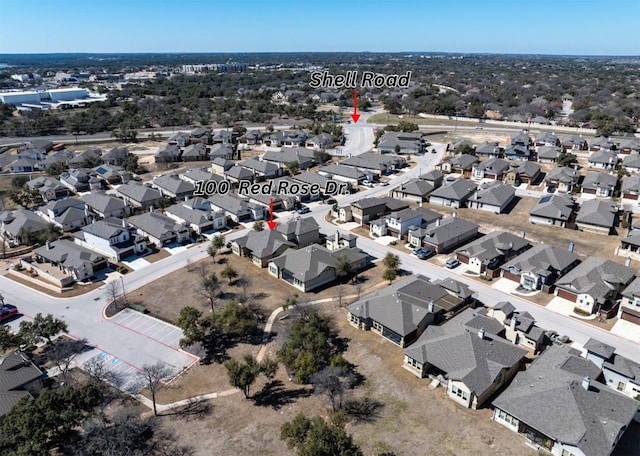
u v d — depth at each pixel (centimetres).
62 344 5709
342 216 9825
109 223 8706
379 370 5138
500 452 3994
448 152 15388
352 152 15962
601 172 11675
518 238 8000
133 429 4278
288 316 6253
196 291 6988
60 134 19375
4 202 11275
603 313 6009
